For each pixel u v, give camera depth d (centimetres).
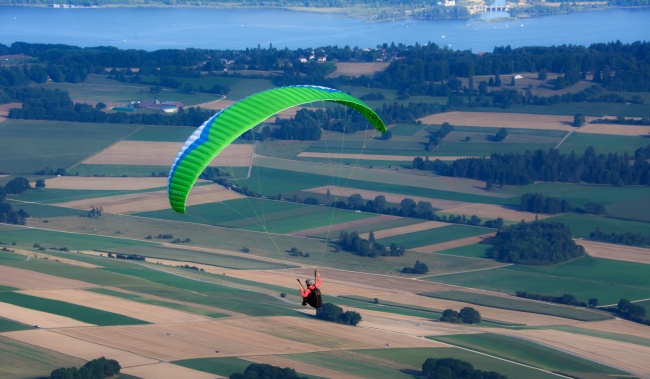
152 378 18150
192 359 19675
